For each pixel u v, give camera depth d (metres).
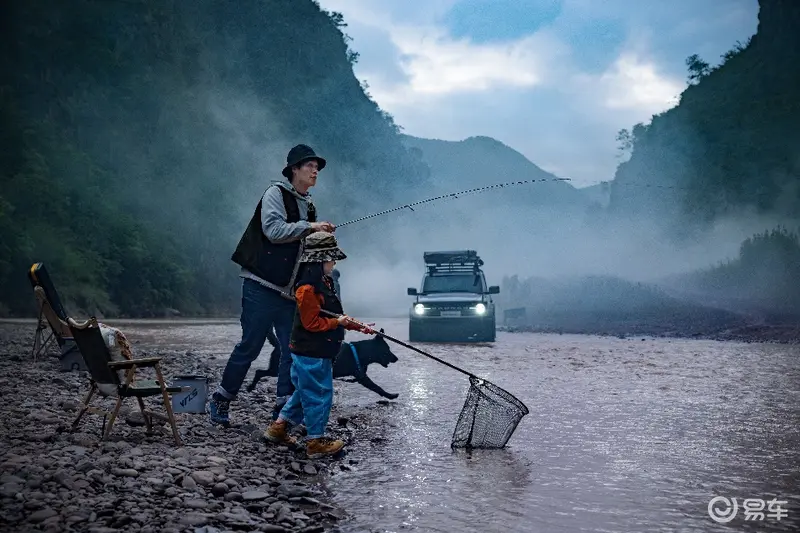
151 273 48.75
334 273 12.52
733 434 6.73
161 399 7.59
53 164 50.09
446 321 18.45
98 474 4.36
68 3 65.44
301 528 3.98
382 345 8.73
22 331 18.66
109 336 5.78
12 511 3.73
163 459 4.93
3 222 36.31
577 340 19.62
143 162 63.28
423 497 4.68
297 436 6.34
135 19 72.56
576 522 4.16
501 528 4.05
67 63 62.41
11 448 4.93
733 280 34.09
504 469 5.42
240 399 8.16
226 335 21.11
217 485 4.45
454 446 6.16
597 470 5.39
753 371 12.02
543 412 7.96
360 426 7.10
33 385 8.32
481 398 6.08
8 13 59.00
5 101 51.06
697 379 10.90
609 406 8.37
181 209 61.88
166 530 3.65
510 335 22.00
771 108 99.94
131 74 68.06
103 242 46.72
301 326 5.68
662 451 6.02
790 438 6.55
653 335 21.53
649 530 4.02
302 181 6.31
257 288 6.26
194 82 84.00
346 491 4.82
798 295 27.95
